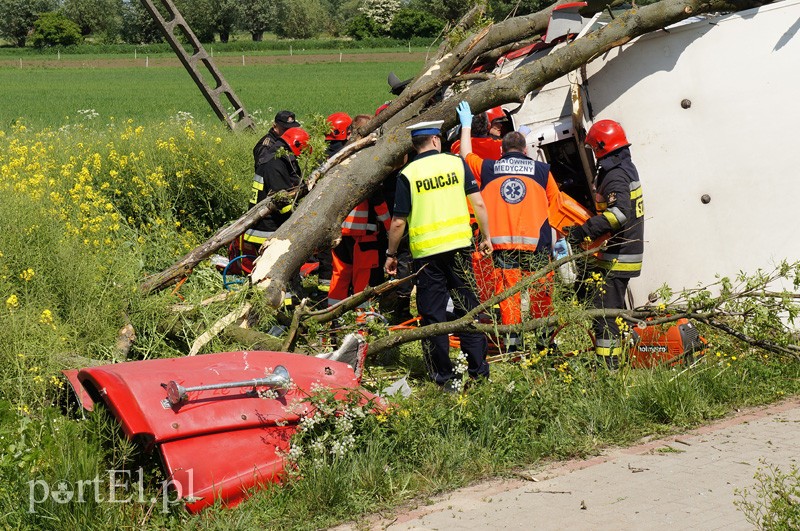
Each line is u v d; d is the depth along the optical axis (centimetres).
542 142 1662
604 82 1605
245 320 1330
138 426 868
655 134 1555
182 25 2912
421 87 1684
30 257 1373
